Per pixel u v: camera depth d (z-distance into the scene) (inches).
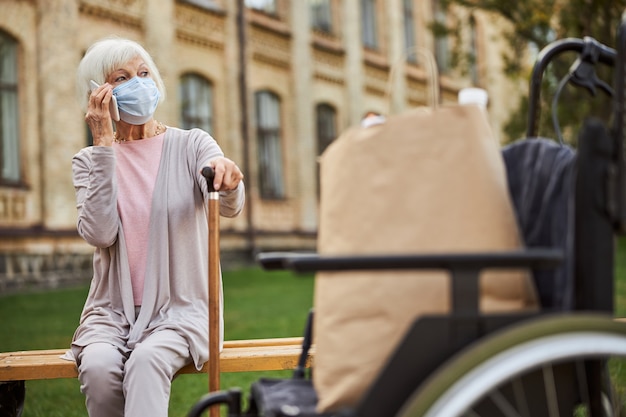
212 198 102.3
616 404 90.3
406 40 1064.2
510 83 1206.3
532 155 78.5
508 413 67.9
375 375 67.9
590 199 68.9
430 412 58.2
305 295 414.6
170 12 724.0
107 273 113.1
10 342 263.7
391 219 69.4
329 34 936.9
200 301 111.3
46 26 602.2
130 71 116.0
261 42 837.2
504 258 61.7
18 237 572.4
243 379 192.5
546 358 59.1
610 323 60.4
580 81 105.8
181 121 751.1
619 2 630.5
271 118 859.4
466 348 62.3
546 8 697.0
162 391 99.6
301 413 68.7
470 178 68.8
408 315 67.9
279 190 861.8
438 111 70.4
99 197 108.6
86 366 101.2
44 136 598.2
